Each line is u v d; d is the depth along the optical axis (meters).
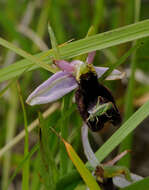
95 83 0.21
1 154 0.27
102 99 0.21
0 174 0.31
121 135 0.21
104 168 0.21
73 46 0.21
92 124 0.21
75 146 0.25
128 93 0.25
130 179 0.21
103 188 0.21
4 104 0.31
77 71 0.21
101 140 0.30
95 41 0.21
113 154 0.30
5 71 0.21
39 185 0.24
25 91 0.31
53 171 0.22
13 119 0.30
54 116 0.26
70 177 0.21
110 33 0.21
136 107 0.31
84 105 0.21
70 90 0.21
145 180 0.21
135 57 0.25
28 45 0.31
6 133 0.30
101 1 0.30
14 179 0.31
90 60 0.21
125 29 0.21
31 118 0.30
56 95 0.21
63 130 0.23
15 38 0.31
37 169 0.24
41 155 0.21
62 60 0.21
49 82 0.21
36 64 0.21
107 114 0.21
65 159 0.23
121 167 0.21
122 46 0.31
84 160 0.28
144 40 0.21
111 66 0.22
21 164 0.21
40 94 0.21
